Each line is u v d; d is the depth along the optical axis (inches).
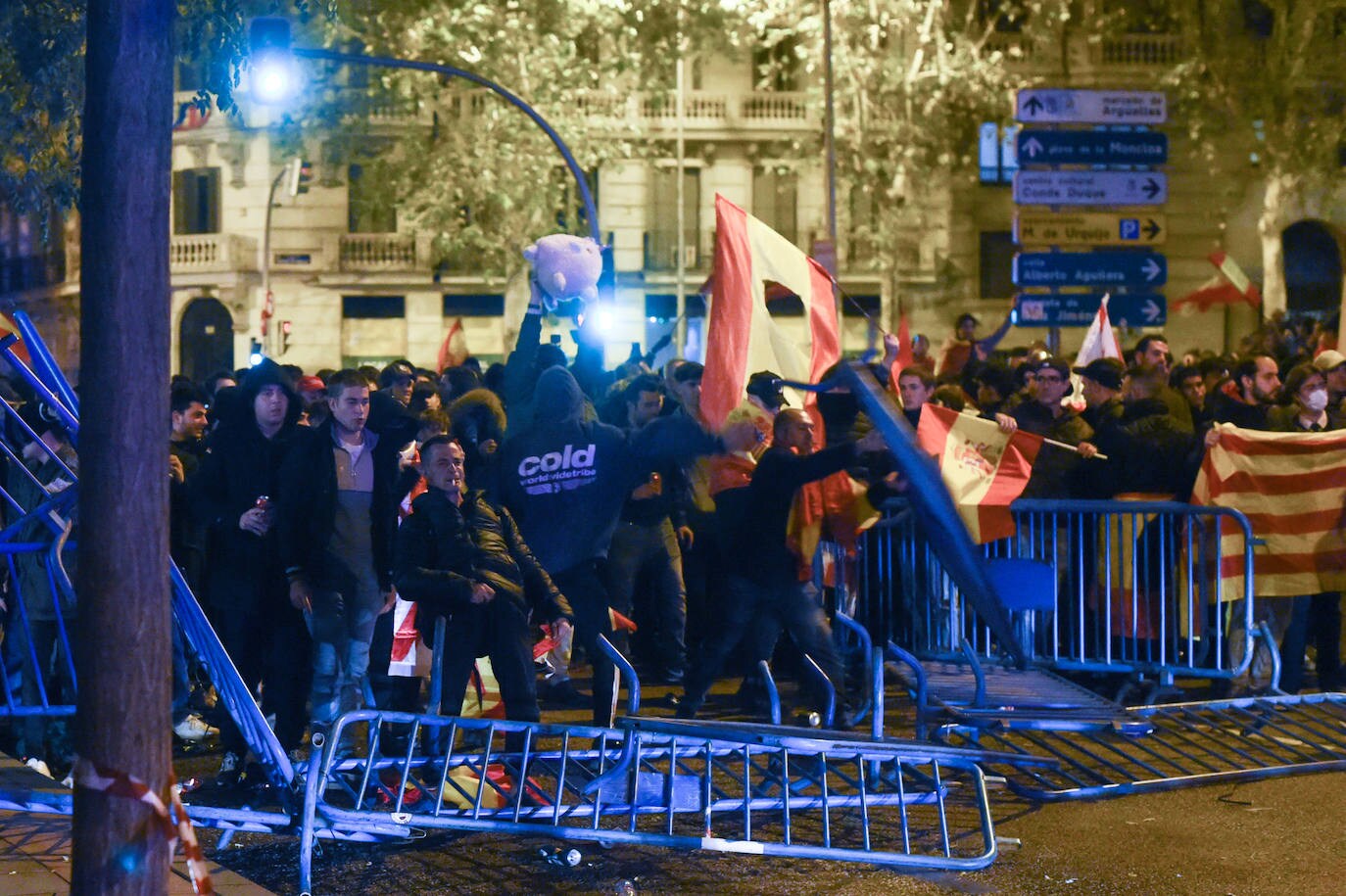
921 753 249.0
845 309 1488.7
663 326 1439.5
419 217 1306.6
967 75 1256.8
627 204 1526.8
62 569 288.5
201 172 1582.2
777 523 308.2
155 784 159.6
